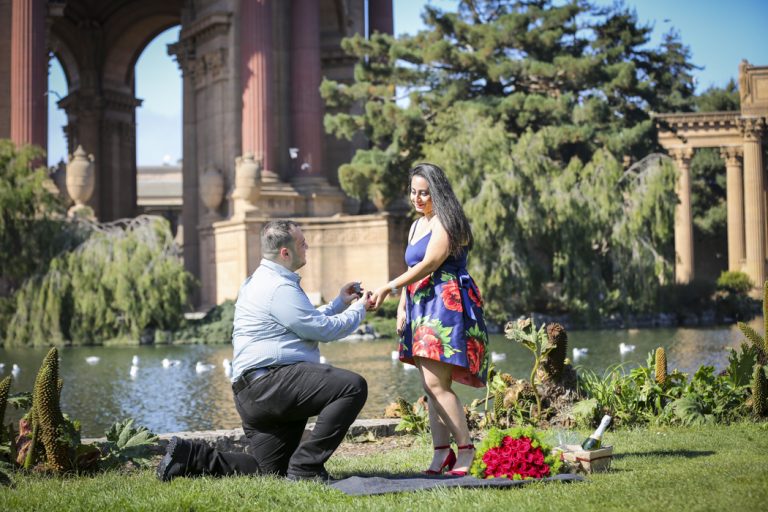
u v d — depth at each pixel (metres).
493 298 37.62
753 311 48.38
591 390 10.22
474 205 36.91
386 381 19.09
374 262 45.34
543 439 6.66
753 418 9.99
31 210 35.50
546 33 46.44
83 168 43.22
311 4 49.00
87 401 17.17
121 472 7.57
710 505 5.10
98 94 69.44
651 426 9.86
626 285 39.03
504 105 44.91
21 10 43.44
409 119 44.78
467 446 6.49
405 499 5.58
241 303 6.49
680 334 34.09
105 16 69.19
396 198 48.00
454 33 47.19
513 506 5.24
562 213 38.66
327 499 5.62
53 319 33.94
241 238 44.38
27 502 5.82
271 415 6.34
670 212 39.25
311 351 6.46
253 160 45.47
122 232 35.62
